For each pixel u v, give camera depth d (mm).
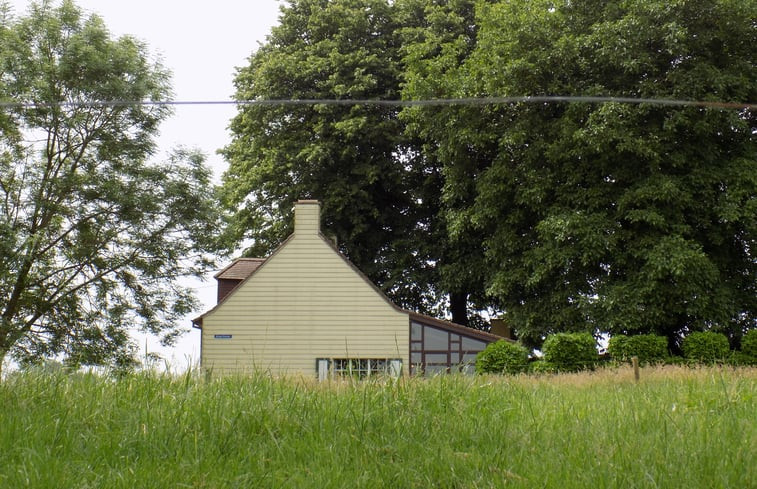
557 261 29594
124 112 31062
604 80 30047
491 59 31484
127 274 31828
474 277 37344
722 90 27906
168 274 32406
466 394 8695
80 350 28453
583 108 29281
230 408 7816
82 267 30594
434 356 33188
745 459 6445
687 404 9289
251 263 39281
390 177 38844
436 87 32969
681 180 29000
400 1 41062
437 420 7711
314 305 33594
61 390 8484
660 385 12891
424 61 34406
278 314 33562
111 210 30938
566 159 30109
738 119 28484
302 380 9242
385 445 7074
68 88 31031
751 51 29906
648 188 28359
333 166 39219
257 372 9195
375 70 38750
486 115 32344
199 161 32594
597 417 8539
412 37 38906
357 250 39906
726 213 28219
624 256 29047
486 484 6199
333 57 38156
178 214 31781
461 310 41156
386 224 40875
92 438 7141
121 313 30875
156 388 8570
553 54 29750
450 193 33844
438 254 39188
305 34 41750
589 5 30984
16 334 27375
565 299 30578
